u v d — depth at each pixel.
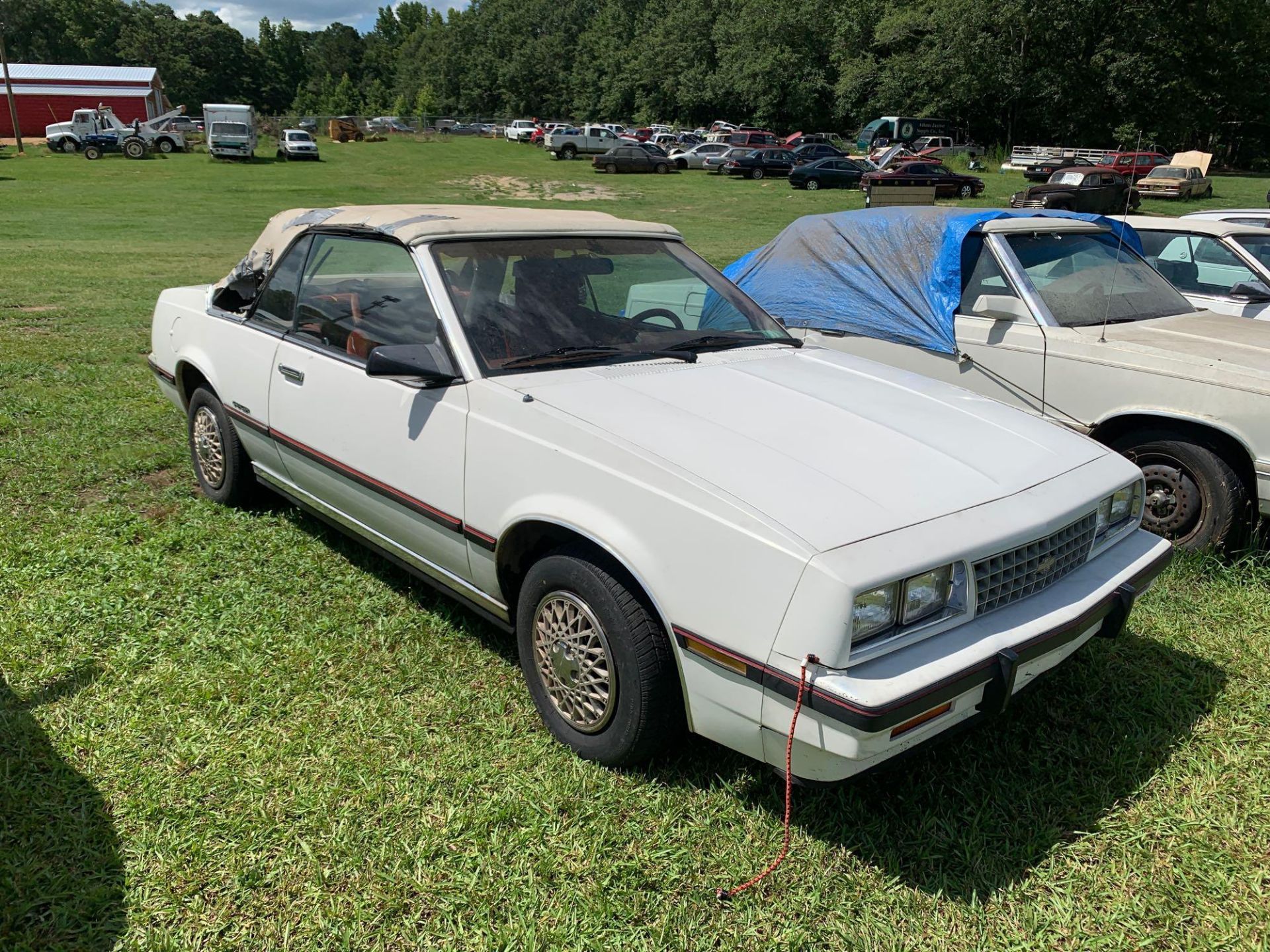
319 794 2.73
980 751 3.07
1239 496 4.43
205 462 4.91
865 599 2.28
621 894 2.41
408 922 2.29
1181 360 4.48
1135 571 2.96
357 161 50.38
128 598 3.87
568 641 2.91
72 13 120.31
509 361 3.25
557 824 2.63
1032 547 2.67
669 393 3.11
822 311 5.84
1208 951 2.29
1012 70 52.12
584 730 2.92
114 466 5.44
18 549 4.28
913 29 59.22
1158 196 33.34
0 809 2.62
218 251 18.06
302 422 3.93
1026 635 2.53
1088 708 3.34
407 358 3.13
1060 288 5.27
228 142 47.31
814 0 70.19
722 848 2.58
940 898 2.44
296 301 4.10
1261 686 3.53
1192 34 48.50
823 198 35.84
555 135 54.72
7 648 3.44
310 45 170.88
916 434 2.99
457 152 58.50
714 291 4.02
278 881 2.41
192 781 2.77
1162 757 3.07
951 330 5.22
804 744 2.33
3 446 5.73
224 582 4.07
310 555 4.36
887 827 2.68
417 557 3.57
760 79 71.25
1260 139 51.75
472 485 3.13
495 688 3.32
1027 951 2.28
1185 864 2.58
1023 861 2.58
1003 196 35.31
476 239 3.58
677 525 2.54
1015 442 3.08
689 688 2.57
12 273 14.09
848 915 2.37
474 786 2.79
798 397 3.19
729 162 44.47
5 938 2.19
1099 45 50.69
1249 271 6.43
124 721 3.05
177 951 2.19
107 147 47.53
